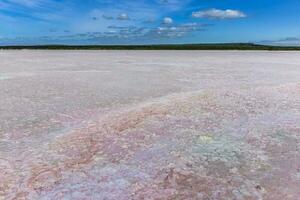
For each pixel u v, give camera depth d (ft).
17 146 24.90
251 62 111.14
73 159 22.31
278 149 23.73
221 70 81.41
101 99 42.63
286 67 89.71
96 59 128.67
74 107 37.91
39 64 100.48
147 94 46.32
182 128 28.68
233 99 40.45
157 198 17.16
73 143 25.40
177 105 37.11
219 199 17.02
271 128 28.63
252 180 18.98
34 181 19.12
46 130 28.99
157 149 23.88
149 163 21.45
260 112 34.17
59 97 43.98
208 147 24.13
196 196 17.33
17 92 47.75
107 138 26.37
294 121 30.78
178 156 22.45
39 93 46.98
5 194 17.70
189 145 24.57
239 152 23.15
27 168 20.90
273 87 50.08
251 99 40.55
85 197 17.35
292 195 17.28
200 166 20.85
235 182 18.75
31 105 38.93
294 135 26.73
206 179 19.12
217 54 186.39
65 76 67.56
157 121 30.71
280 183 18.60
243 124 29.86
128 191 17.90
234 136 26.55
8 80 60.59
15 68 85.56
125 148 24.18
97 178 19.48
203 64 101.91
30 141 26.07
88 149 24.11
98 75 69.72
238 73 73.82
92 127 29.48
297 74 71.36
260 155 22.63
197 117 32.07
